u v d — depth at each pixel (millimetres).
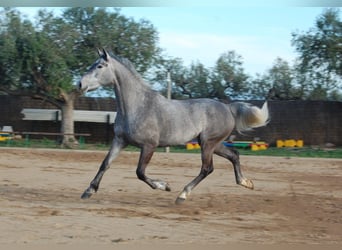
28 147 27281
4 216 8430
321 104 33656
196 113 10406
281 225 8711
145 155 9984
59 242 6914
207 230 8078
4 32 28500
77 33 29281
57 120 32438
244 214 9602
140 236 7480
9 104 33406
